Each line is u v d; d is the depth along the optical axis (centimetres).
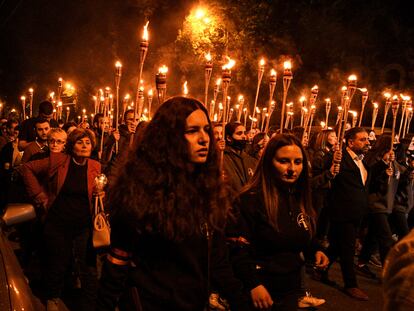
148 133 241
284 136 322
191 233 230
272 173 318
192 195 234
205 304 239
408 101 830
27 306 259
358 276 693
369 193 669
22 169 485
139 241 232
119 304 239
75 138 482
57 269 470
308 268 713
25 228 595
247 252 308
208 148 245
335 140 712
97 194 474
